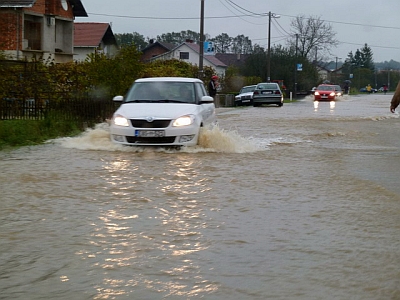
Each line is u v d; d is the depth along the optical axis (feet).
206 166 36.58
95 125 59.36
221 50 415.64
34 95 59.77
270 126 68.54
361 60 525.75
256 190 29.30
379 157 42.14
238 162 38.52
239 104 143.84
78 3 126.31
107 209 24.97
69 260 18.42
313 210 25.13
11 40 109.40
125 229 21.89
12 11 109.19
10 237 20.83
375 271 17.54
